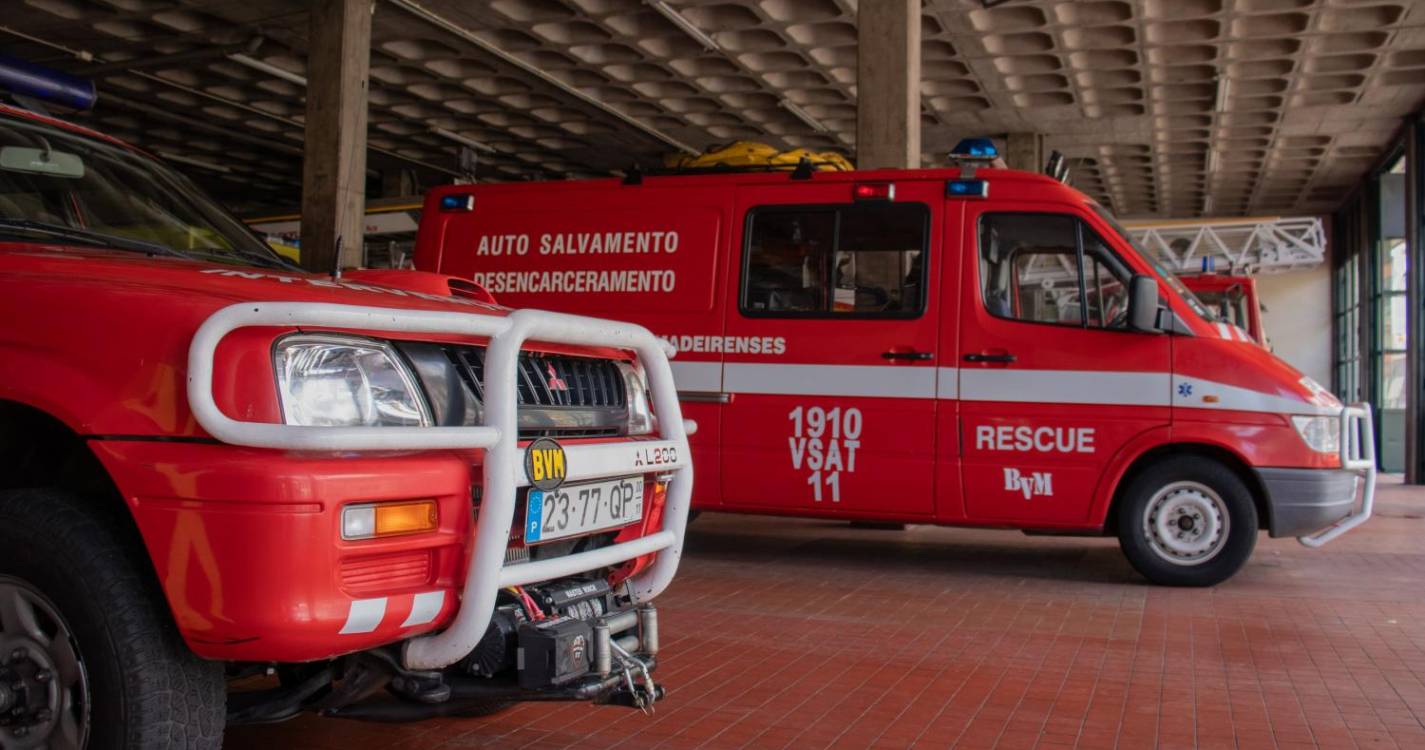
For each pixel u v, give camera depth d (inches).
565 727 157.2
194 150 1019.3
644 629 130.4
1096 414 281.6
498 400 107.3
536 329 112.7
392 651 109.0
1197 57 674.8
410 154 990.4
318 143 556.4
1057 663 201.8
